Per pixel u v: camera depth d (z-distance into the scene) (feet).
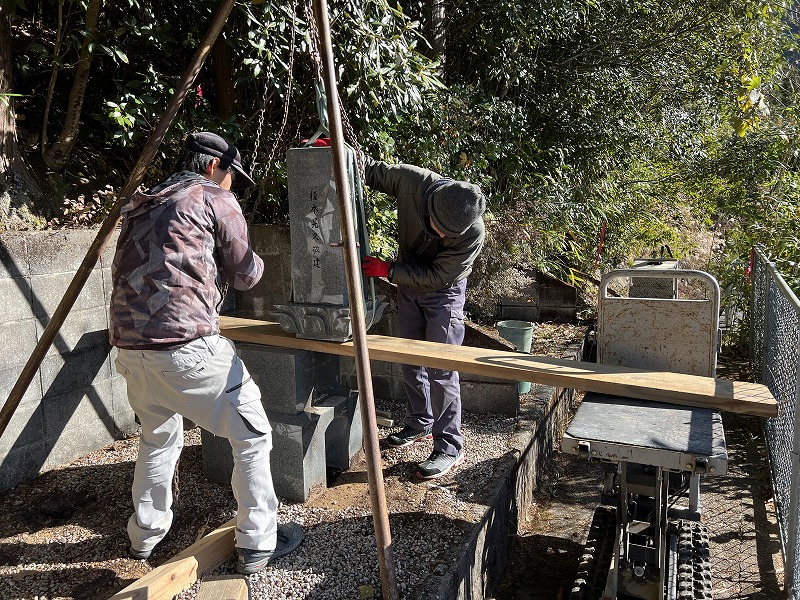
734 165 28.60
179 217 8.02
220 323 11.68
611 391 9.13
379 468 7.97
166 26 13.44
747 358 23.95
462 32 22.45
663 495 9.48
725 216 32.58
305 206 10.09
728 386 8.97
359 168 10.46
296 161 9.98
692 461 7.59
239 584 8.29
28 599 8.15
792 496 10.28
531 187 22.91
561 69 25.40
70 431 11.82
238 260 8.60
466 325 15.31
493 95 23.47
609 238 27.89
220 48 15.23
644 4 25.77
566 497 14.69
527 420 14.57
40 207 13.05
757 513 13.53
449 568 8.90
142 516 8.93
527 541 12.70
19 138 14.07
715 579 11.32
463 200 9.84
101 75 15.65
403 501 10.78
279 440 10.69
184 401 8.20
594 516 11.82
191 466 12.00
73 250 11.61
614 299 9.99
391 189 11.44
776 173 27.91
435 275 10.84
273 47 14.11
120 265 8.13
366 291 10.62
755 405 8.39
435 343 10.84
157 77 14.55
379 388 15.24
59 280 11.38
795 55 28.30
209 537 8.92
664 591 9.13
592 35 25.66
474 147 21.11
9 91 12.59
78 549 9.30
